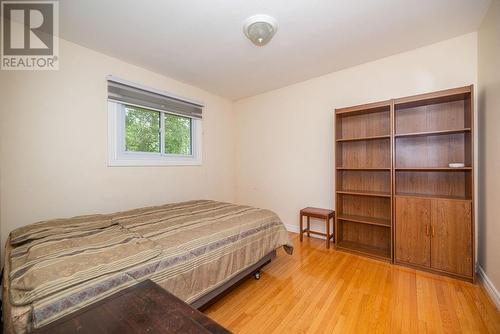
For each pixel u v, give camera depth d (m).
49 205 2.03
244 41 2.18
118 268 1.12
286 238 2.25
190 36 2.09
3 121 1.80
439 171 2.28
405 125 2.44
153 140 2.92
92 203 2.30
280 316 1.54
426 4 1.68
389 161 2.54
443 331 1.37
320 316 1.53
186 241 1.48
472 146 1.90
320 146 3.12
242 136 4.05
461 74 2.13
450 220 1.99
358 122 2.77
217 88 3.50
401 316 1.51
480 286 1.85
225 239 1.67
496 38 1.64
